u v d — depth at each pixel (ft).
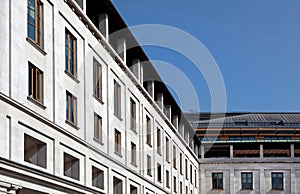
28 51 93.04
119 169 143.84
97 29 128.77
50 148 100.01
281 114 325.83
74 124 113.09
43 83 99.25
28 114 90.84
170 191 204.03
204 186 276.00
